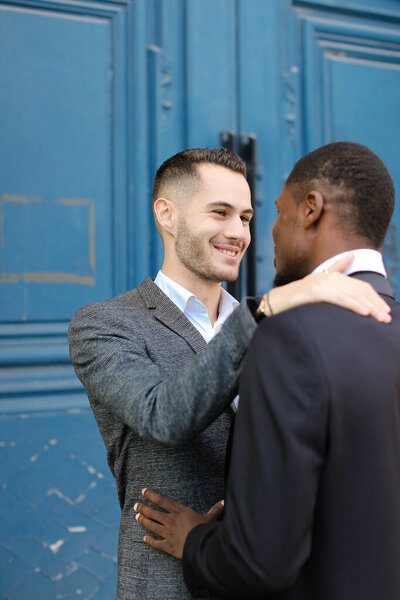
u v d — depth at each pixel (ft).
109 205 8.16
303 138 9.18
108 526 7.63
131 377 3.60
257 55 8.96
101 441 7.81
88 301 7.98
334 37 9.45
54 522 7.43
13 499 7.36
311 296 3.03
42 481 7.49
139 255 8.20
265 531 2.69
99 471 7.73
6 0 7.90
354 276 3.26
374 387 2.84
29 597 7.18
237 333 3.20
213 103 8.69
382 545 2.84
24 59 7.93
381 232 3.33
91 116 8.15
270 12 9.06
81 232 8.02
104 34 8.29
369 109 9.53
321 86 9.32
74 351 4.06
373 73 9.60
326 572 2.84
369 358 2.87
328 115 9.32
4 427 7.50
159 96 8.45
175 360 4.06
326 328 2.88
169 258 4.72
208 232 4.50
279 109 9.04
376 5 9.63
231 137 8.68
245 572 2.75
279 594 2.95
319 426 2.72
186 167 4.61
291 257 3.44
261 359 2.88
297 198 3.41
